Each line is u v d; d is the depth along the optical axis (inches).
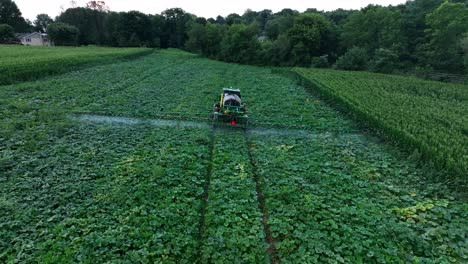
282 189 435.5
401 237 339.3
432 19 2241.6
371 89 1322.6
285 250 313.4
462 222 379.9
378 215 382.0
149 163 498.9
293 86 1592.0
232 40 3048.7
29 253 286.7
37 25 5354.3
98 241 301.0
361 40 2780.5
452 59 2191.2
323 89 1234.6
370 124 802.8
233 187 435.5
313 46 2837.1
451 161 499.5
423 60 2347.4
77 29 3676.2
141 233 319.6
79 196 387.5
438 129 729.0
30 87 989.2
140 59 2357.3
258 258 298.5
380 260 302.4
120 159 508.7
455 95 1343.5
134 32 3836.1
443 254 322.3
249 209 384.5
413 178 514.9
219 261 289.0
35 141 556.4
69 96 943.0
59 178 427.8
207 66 2347.4
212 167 508.4
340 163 559.8
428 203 424.8
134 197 388.5
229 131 754.8
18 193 383.9
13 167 456.1
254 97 1188.5
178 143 613.3
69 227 327.9
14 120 654.5
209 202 392.8
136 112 840.9
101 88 1109.1
